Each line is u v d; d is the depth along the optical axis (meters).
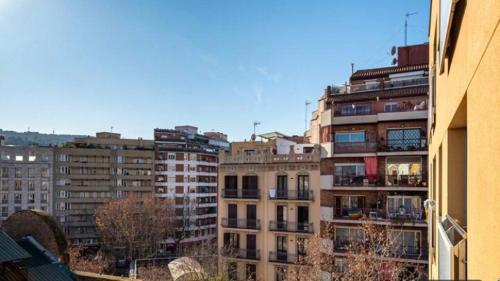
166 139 79.44
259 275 32.66
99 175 67.75
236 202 34.59
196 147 80.56
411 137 27.62
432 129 9.48
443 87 5.89
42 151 65.56
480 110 3.12
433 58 8.54
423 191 26.88
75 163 66.81
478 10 3.20
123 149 70.31
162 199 68.44
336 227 29.36
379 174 28.41
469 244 3.66
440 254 4.87
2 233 14.41
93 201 67.06
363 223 25.83
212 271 30.88
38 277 15.59
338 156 29.73
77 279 16.84
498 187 2.59
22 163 64.44
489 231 2.81
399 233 25.39
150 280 26.22
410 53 32.19
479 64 3.16
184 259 27.31
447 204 5.36
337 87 32.09
